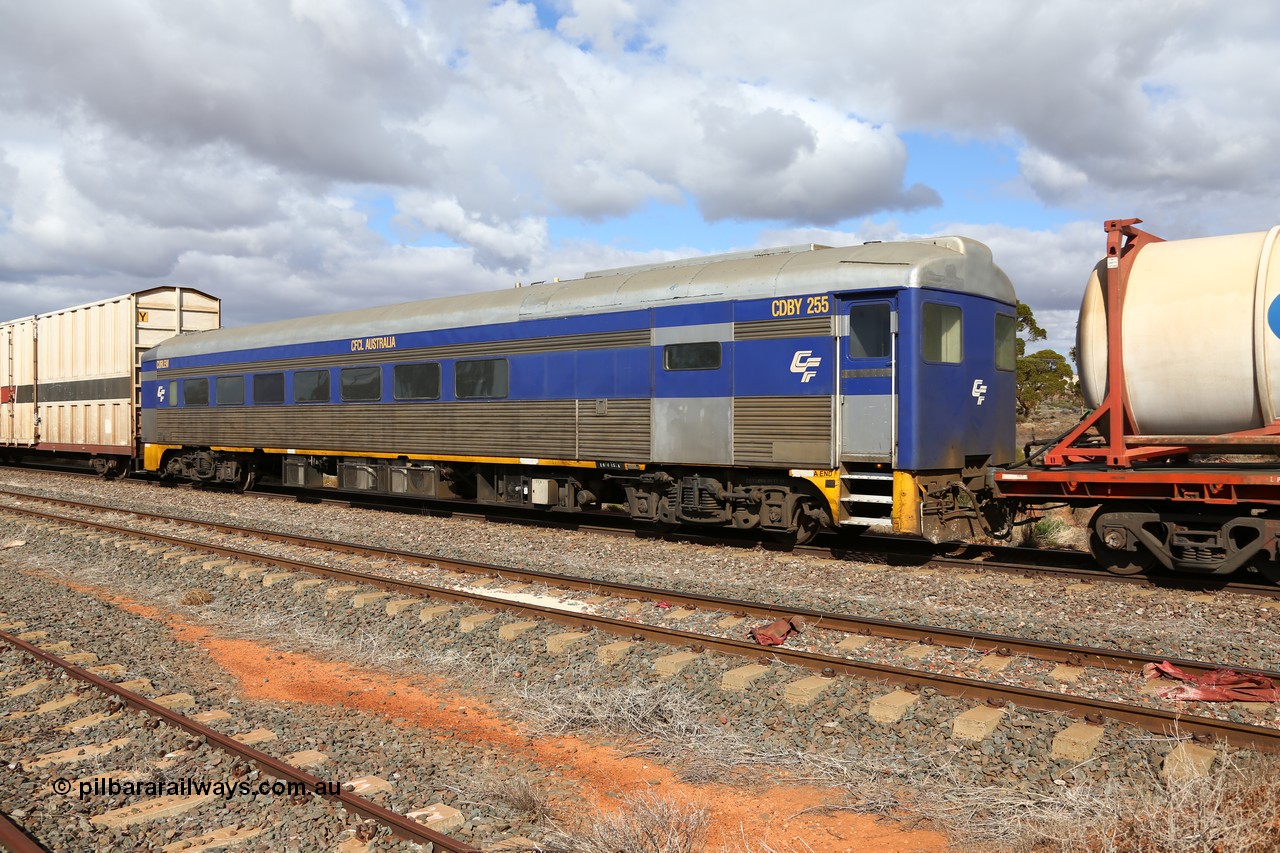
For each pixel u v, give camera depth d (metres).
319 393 17.83
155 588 10.85
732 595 9.54
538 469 14.40
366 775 5.21
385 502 18.77
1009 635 7.64
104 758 5.44
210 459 20.97
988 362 11.41
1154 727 5.36
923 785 5.00
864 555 11.32
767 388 11.32
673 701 6.28
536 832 4.53
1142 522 9.49
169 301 23.72
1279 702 5.88
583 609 8.93
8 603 9.78
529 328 13.98
